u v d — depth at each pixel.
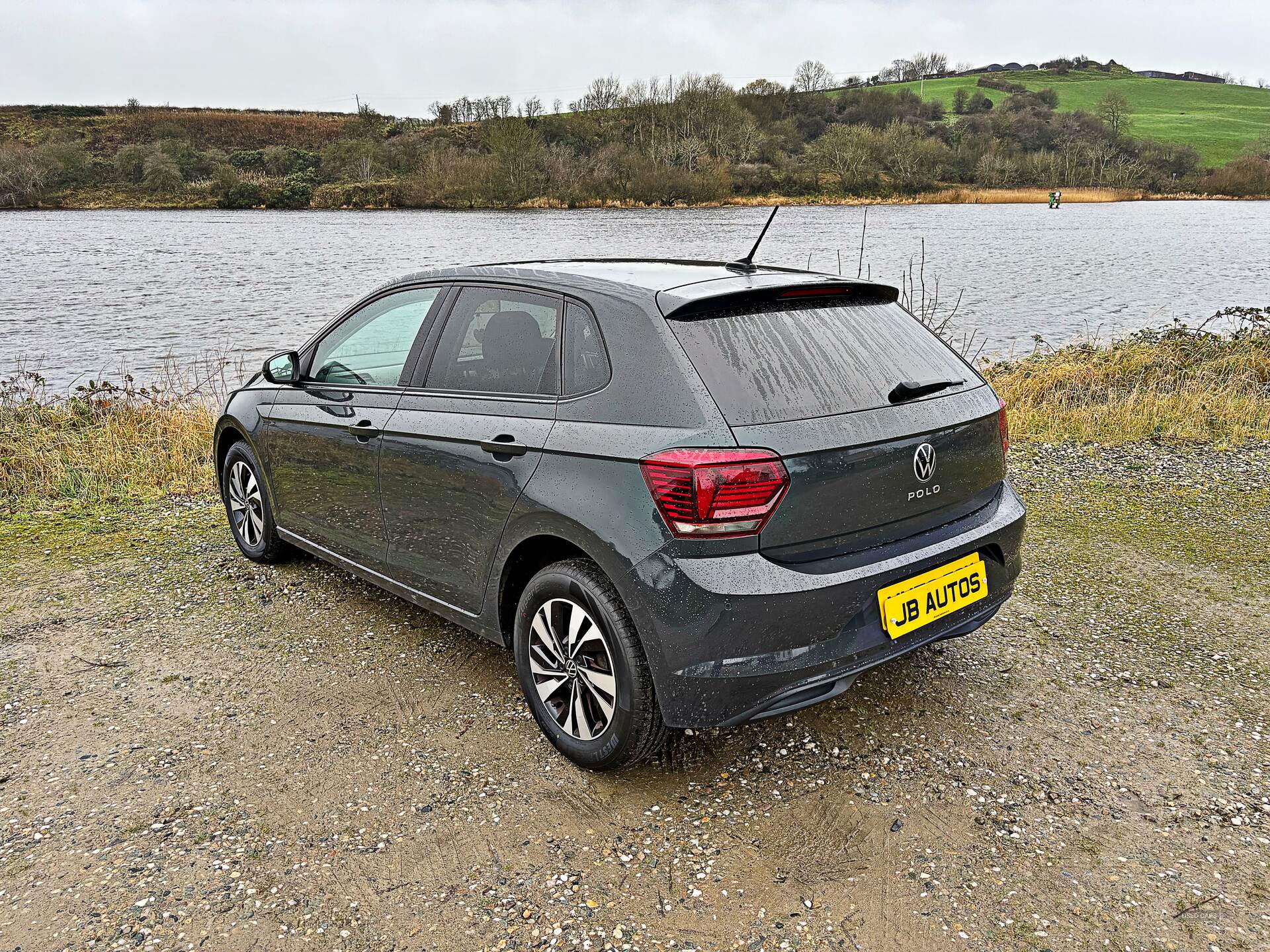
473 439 3.19
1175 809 2.80
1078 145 140.25
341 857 2.63
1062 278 30.28
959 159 134.50
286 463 4.44
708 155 125.88
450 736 3.28
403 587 3.79
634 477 2.65
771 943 2.28
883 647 2.77
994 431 3.16
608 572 2.72
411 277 3.88
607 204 115.38
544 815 2.81
